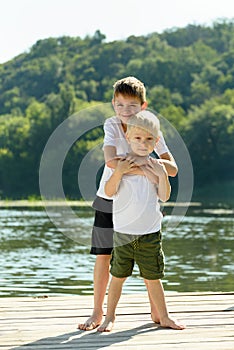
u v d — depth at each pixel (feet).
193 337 13.89
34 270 40.01
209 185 191.01
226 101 216.33
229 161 193.16
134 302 17.19
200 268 41.34
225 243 59.36
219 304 16.98
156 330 14.47
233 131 193.77
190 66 233.14
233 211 111.65
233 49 245.86
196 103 222.89
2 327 14.79
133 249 14.30
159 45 246.06
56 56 247.91
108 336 14.03
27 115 194.90
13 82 240.12
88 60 239.91
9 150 185.57
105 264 15.03
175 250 53.36
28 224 81.46
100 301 15.05
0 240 62.18
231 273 38.73
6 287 31.73
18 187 181.98
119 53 243.19
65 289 30.96
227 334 14.14
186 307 16.63
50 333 14.30
